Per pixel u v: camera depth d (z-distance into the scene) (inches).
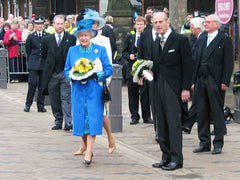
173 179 365.1
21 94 813.2
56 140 493.0
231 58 438.6
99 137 508.4
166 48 384.5
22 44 949.2
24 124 575.8
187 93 384.5
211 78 437.7
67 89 535.8
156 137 482.0
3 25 965.8
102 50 406.0
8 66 952.3
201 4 1029.2
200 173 381.1
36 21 661.9
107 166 400.2
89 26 402.0
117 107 532.1
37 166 398.9
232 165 404.2
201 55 443.5
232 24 815.1
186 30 668.7
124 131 538.9
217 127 440.5
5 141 485.4
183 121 394.9
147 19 566.9
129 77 573.6
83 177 369.1
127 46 578.9
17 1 1434.5
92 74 398.3
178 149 386.3
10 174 376.2
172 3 707.4
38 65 658.2
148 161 415.8
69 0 1143.0
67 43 536.4
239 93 579.2
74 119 403.2
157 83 389.1
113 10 928.9
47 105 722.8
